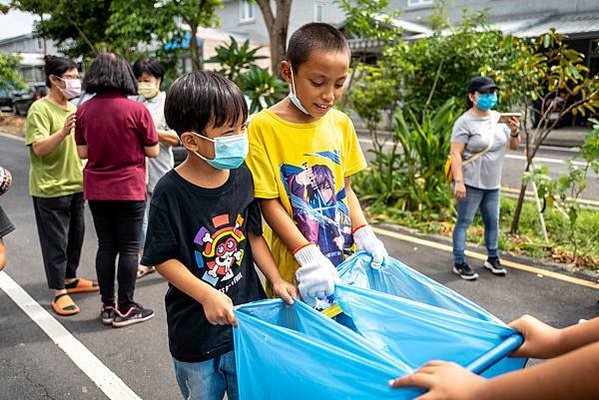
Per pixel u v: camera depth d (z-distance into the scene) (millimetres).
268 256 1832
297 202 1923
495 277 4234
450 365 985
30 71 28234
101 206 3230
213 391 1809
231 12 25969
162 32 8523
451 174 4164
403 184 6293
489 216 4219
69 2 12688
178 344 1739
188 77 1615
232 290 1763
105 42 12680
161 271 1636
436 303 1647
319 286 1546
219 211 1697
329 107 1802
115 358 3035
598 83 4383
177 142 4016
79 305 3768
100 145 3088
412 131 6316
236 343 1435
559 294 3877
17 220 6141
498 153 4090
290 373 1300
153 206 1631
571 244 4906
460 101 6973
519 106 6824
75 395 2678
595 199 6926
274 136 1900
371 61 13258
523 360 1302
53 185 3461
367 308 1462
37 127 3352
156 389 2729
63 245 3621
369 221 5938
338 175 2018
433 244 5133
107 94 3121
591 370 741
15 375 2859
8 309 3709
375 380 1146
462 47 6965
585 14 15508
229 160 1619
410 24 16125
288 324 1547
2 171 2000
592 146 4219
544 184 4582
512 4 16938
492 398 852
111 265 3381
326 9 23891
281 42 8453
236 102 1598
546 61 4762
